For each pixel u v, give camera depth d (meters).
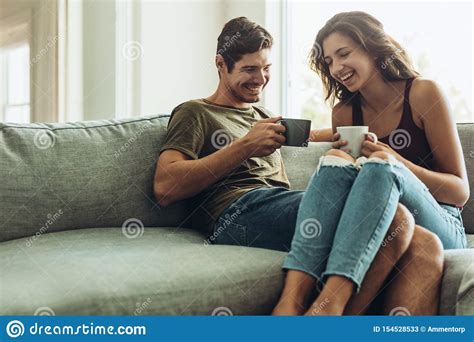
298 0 3.01
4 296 1.10
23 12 2.59
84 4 2.71
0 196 1.58
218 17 3.08
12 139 1.66
